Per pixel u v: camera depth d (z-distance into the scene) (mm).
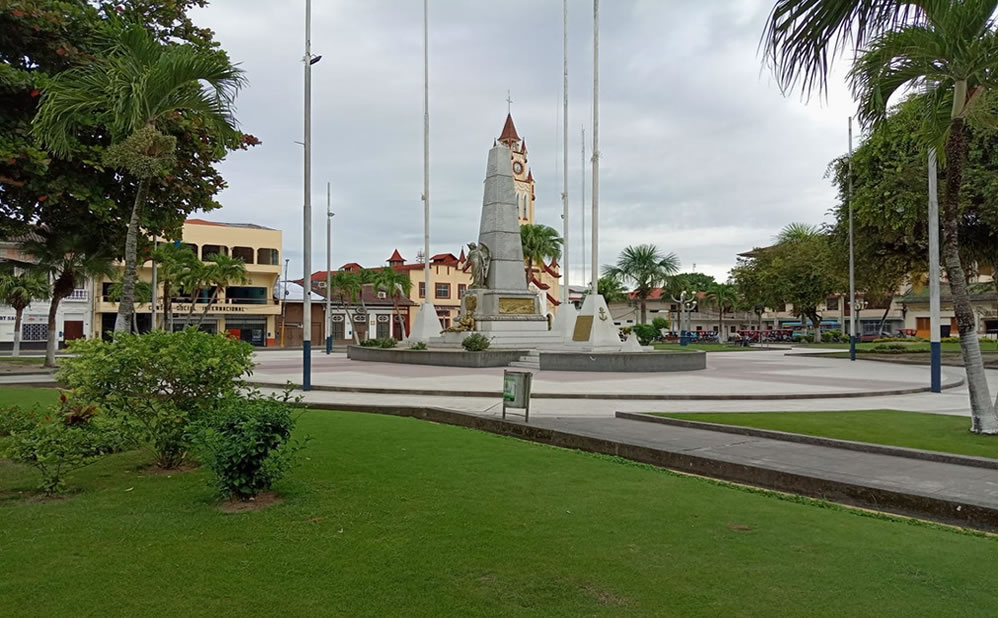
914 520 5605
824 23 5883
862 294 62906
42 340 46781
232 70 11227
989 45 8281
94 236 18547
